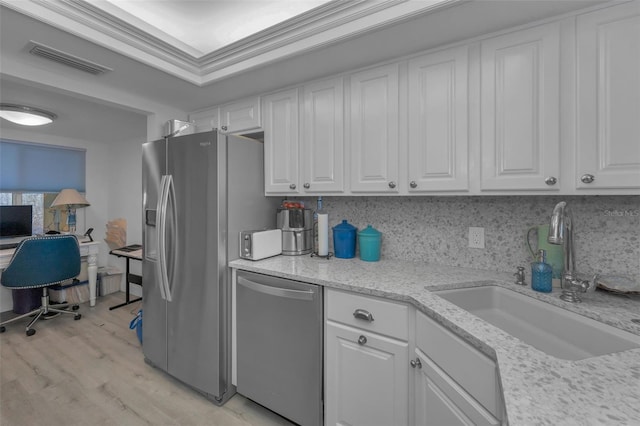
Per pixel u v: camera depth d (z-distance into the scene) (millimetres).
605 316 995
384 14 1312
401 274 1557
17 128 3438
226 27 1718
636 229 1252
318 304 1480
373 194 1695
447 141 1454
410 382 1247
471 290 1398
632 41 1075
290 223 2072
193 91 2094
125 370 2148
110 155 4230
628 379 654
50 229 3746
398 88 1593
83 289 3617
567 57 1193
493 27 1315
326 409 1486
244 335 1753
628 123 1078
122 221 4020
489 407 834
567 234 1168
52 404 1789
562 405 565
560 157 1204
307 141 1908
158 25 1689
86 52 1577
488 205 1640
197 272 1815
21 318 3098
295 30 1529
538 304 1212
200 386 1822
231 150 1826
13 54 1591
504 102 1314
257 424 1643
